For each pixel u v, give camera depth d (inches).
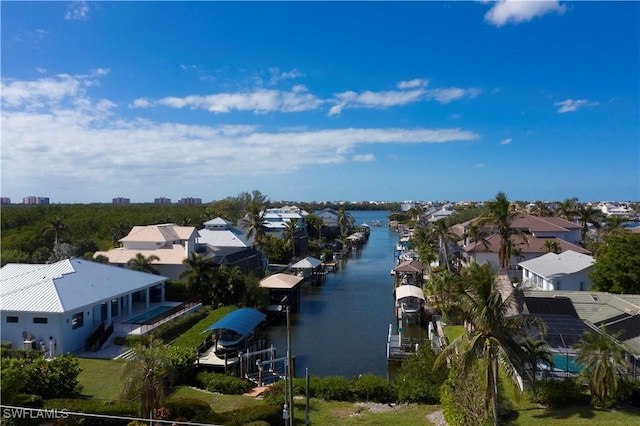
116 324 1638.8
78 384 1127.0
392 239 6653.5
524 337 1074.7
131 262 2290.8
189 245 2581.2
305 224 5093.5
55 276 1587.1
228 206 6363.2
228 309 1988.2
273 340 1953.7
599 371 1028.5
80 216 4992.6
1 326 1423.5
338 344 1900.8
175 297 2183.8
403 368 1375.5
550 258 2335.1
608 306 1535.4
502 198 1945.1
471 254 2741.1
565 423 960.9
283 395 1167.0
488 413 927.0
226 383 1248.8
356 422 1058.1
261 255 3326.8
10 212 4598.9
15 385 886.4
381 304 2659.9
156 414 906.7
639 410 1023.0
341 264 4276.6
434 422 1061.8
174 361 1264.8
